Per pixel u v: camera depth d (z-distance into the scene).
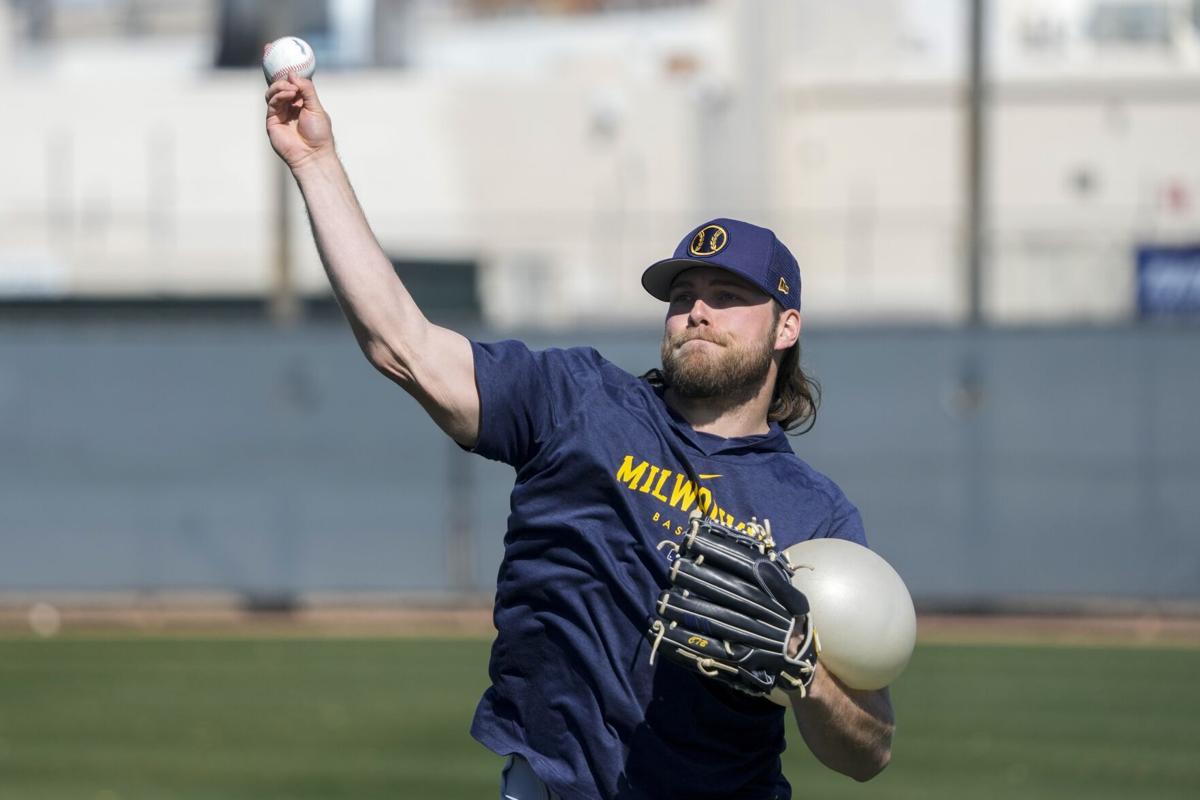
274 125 13.47
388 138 118.56
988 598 57.69
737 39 116.56
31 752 33.66
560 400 13.70
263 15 123.00
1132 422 57.03
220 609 59.53
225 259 112.50
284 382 59.84
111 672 44.91
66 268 112.88
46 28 134.12
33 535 60.00
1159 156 110.00
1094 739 35.22
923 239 109.69
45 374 60.09
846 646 12.86
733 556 12.53
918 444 57.91
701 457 13.87
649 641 13.28
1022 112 111.00
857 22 117.81
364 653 48.78
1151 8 114.62
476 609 59.31
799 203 114.88
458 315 89.12
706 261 13.91
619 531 13.54
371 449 59.72
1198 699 40.56
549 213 115.75
